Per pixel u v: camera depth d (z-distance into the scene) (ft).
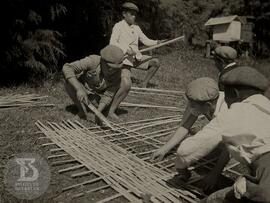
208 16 58.54
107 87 20.63
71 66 19.80
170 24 52.31
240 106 10.95
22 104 22.76
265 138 10.27
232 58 18.53
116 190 13.50
